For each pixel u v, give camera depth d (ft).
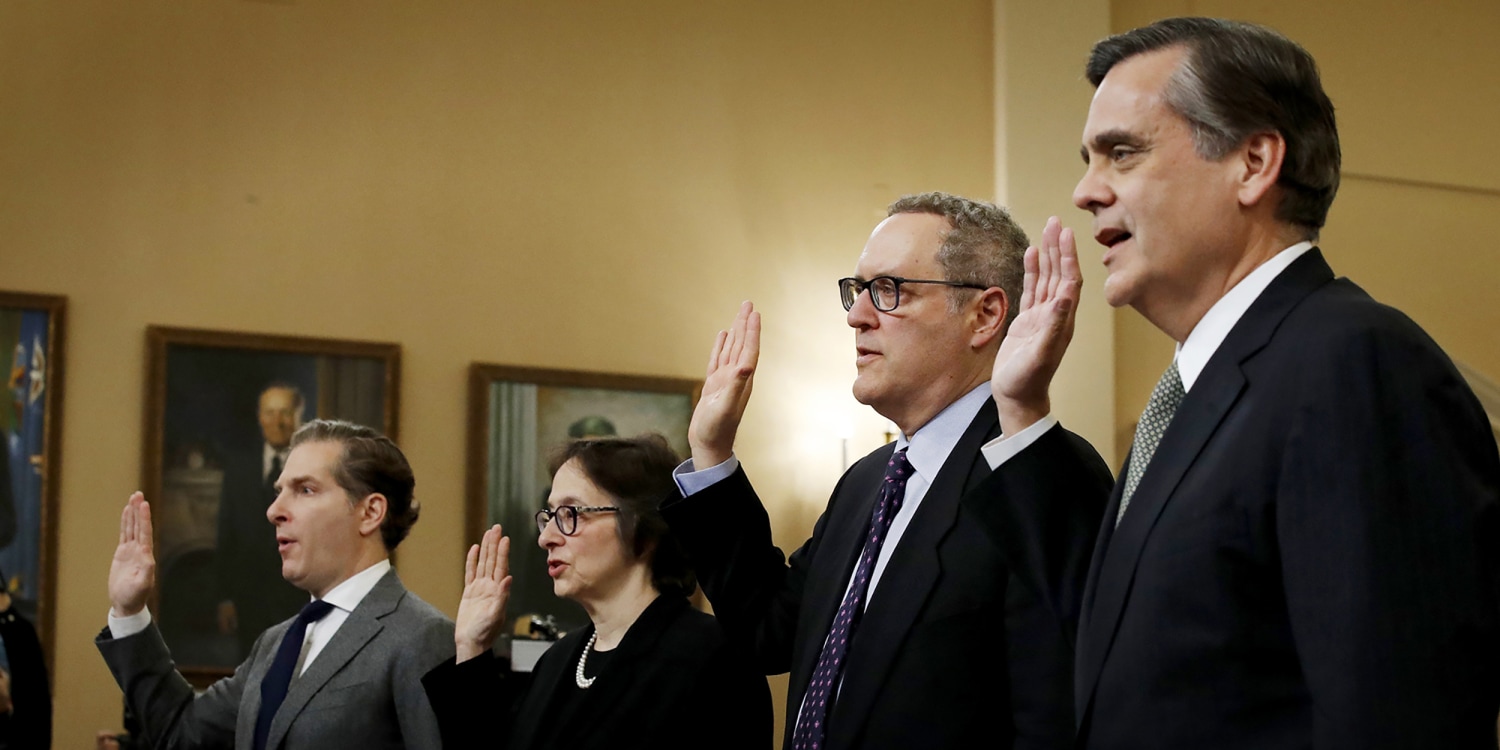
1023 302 8.16
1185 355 7.09
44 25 29.07
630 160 32.55
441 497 30.19
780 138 33.58
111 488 28.27
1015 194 33.86
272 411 29.32
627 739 11.37
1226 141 6.93
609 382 31.42
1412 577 5.66
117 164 29.17
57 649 27.45
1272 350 6.57
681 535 10.62
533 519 30.55
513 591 30.22
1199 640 6.24
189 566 28.45
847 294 10.62
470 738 12.28
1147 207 7.03
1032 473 7.93
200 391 28.96
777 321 32.94
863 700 8.90
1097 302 33.60
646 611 12.05
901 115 34.37
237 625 28.60
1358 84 36.94
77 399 28.30
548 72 32.30
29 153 28.63
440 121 31.40
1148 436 7.23
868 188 33.88
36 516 27.63
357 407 29.81
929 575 9.05
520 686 13.06
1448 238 37.09
